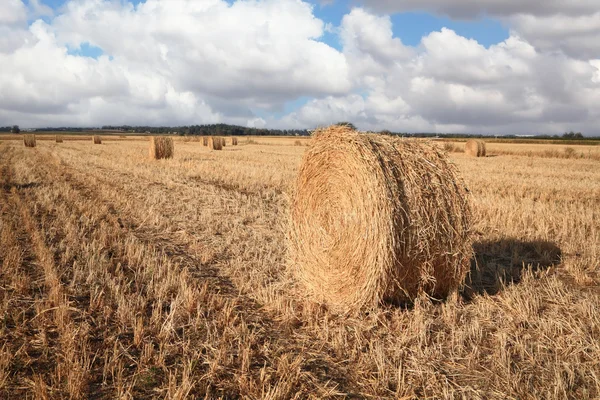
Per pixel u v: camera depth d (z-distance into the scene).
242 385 4.02
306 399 3.92
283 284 6.77
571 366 4.27
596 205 13.11
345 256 5.96
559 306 5.79
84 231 9.45
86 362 4.22
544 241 8.82
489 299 6.13
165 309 5.70
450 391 3.99
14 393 3.83
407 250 5.66
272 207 12.57
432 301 6.22
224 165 23.33
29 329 4.98
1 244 7.96
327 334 5.05
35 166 22.75
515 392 3.97
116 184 16.69
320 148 6.54
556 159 33.88
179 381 4.11
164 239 9.16
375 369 4.41
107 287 6.29
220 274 7.13
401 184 5.70
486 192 14.93
